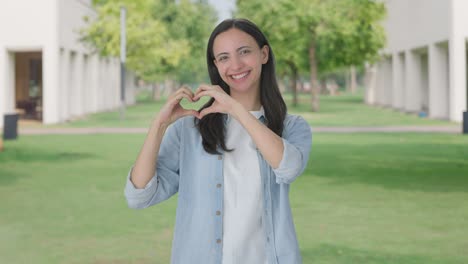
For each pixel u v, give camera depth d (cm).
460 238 668
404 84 3925
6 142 1881
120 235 689
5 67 2848
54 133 2225
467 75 3166
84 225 740
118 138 2002
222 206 240
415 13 3356
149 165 238
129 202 246
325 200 899
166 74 6238
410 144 1734
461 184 1040
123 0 3569
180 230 244
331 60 3509
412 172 1191
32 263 576
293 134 253
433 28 3008
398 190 984
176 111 237
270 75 254
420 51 3525
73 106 3331
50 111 2831
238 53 243
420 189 992
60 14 2908
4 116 1970
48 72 2842
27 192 986
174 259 244
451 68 2753
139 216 795
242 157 245
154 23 3584
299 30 3350
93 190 1005
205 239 239
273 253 239
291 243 241
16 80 3300
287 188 246
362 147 1662
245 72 244
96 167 1302
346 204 868
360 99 6431
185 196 245
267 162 240
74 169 1271
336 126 2489
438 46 3044
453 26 2717
